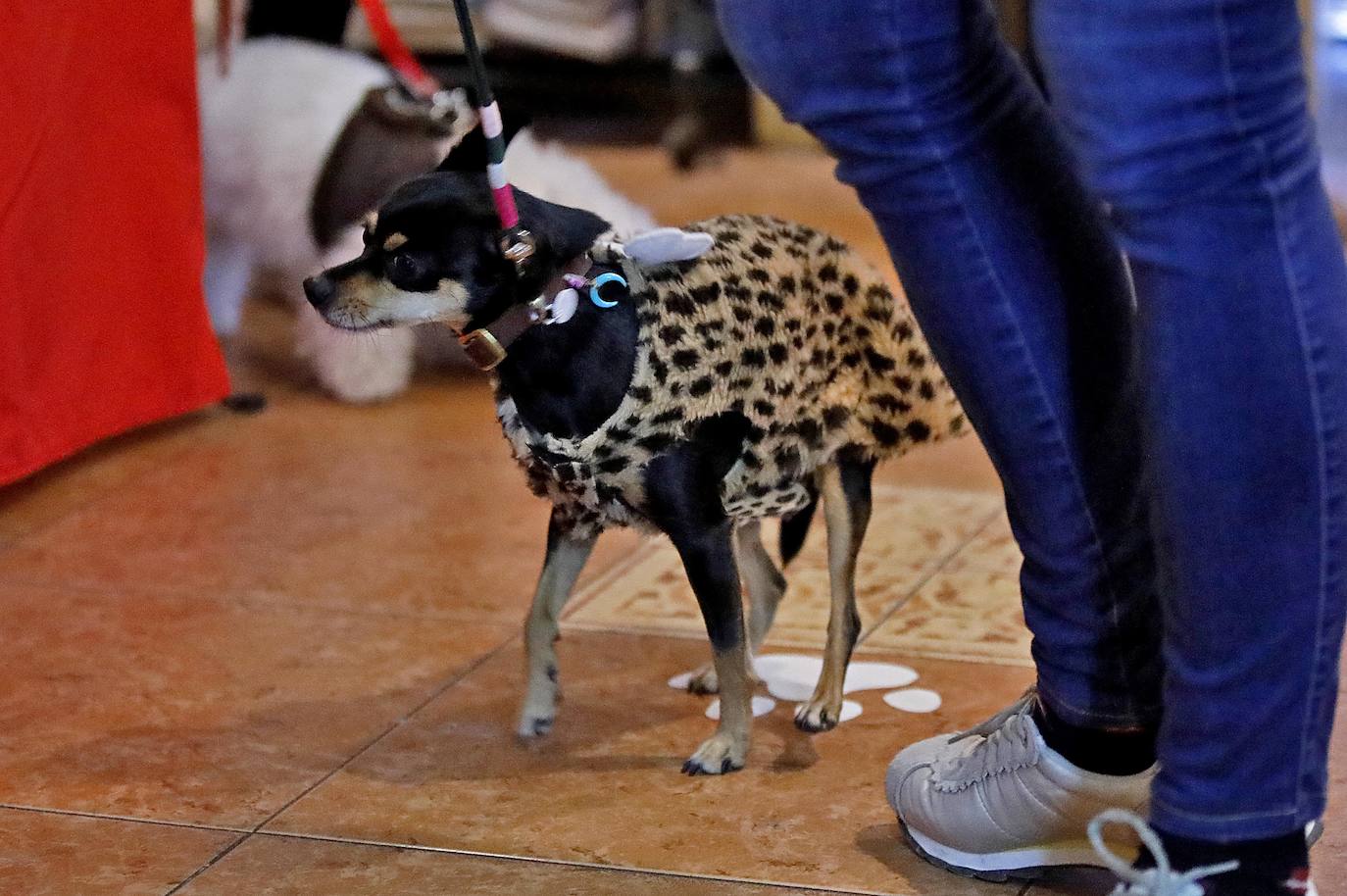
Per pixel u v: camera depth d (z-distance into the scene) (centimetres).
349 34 898
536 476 296
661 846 275
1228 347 190
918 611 383
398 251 279
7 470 448
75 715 336
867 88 216
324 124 570
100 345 483
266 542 441
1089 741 240
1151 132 186
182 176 501
